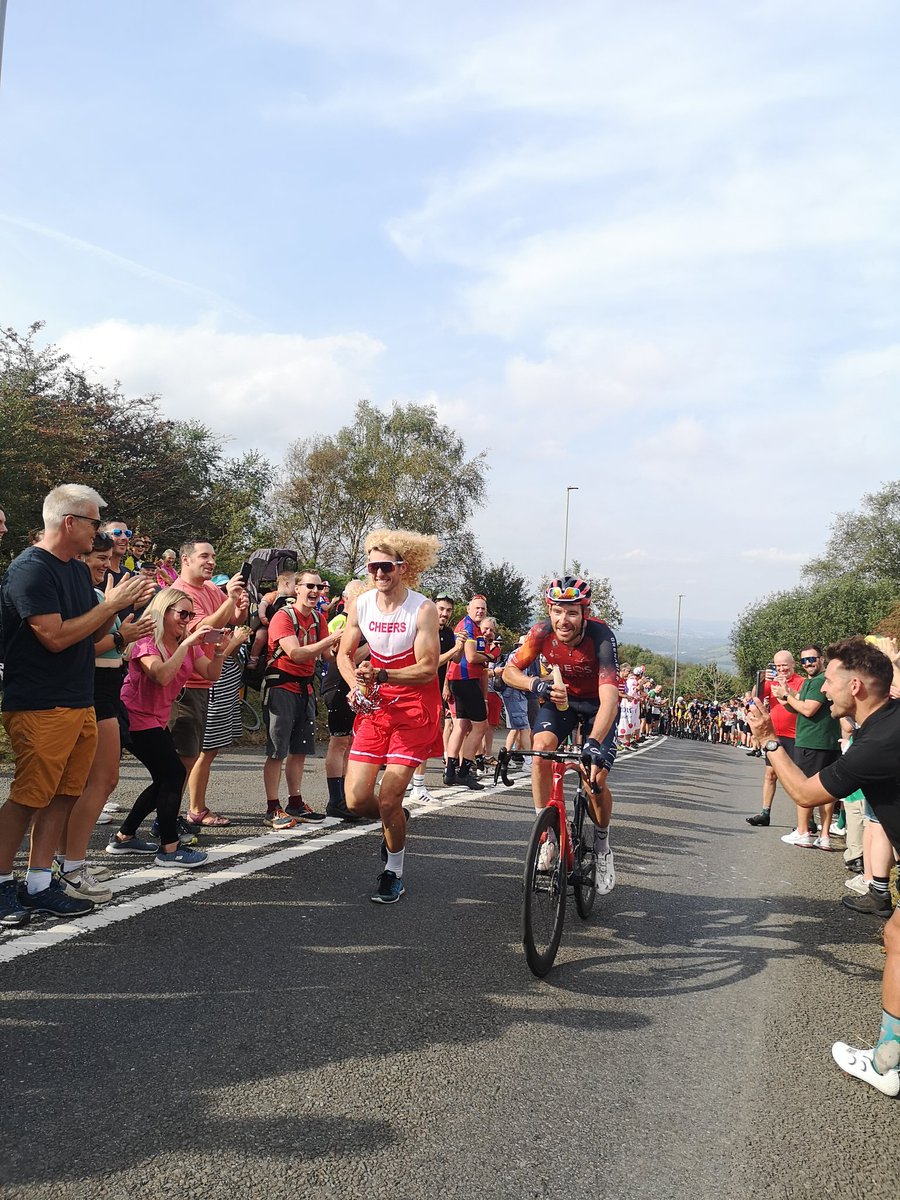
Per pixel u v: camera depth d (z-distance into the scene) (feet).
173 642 17.76
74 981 11.98
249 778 30.01
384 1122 9.21
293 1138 8.79
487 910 16.67
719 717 130.93
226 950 13.46
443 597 32.35
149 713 17.67
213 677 19.88
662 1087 10.53
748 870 22.79
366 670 16.15
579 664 16.42
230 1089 9.57
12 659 13.58
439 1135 9.07
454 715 32.32
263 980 12.47
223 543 68.74
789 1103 10.40
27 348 78.02
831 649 12.03
